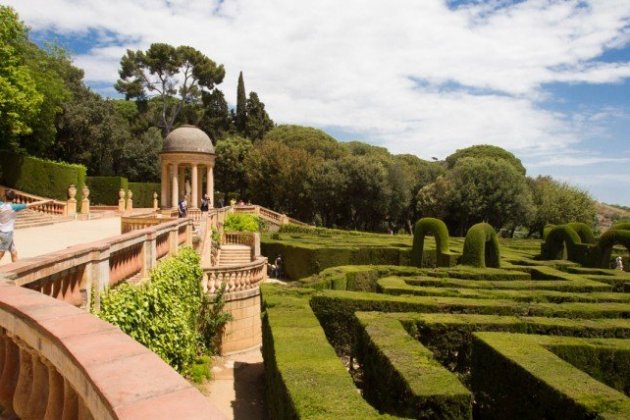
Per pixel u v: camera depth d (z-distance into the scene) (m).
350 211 59.41
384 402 7.90
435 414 6.48
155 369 2.69
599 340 9.20
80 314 3.82
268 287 13.79
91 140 53.12
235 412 11.24
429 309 12.09
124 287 8.88
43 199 29.73
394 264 29.84
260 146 65.81
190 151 36.47
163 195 37.19
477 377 9.09
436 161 90.25
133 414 2.13
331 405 5.57
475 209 53.44
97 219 33.25
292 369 6.98
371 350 8.92
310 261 30.14
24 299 4.24
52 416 3.59
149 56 72.19
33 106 30.11
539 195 59.72
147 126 72.06
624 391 8.91
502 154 84.19
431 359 7.81
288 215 64.44
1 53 28.66
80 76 56.19
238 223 38.53
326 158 68.94
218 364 14.80
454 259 24.92
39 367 3.85
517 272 18.27
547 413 6.81
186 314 12.38
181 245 16.86
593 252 23.77
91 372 2.62
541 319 10.89
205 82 77.19
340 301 12.35
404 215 66.38
